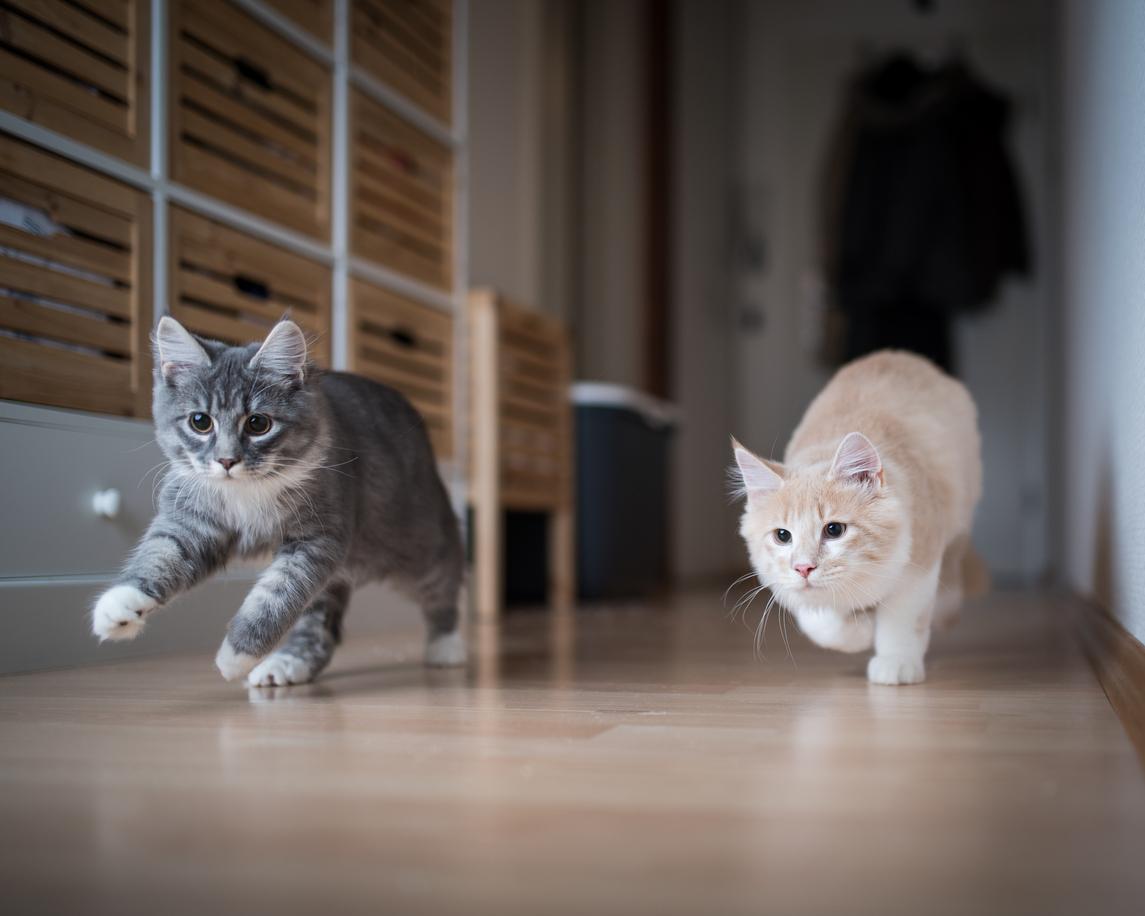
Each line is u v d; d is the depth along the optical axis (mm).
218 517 1662
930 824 902
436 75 3070
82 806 970
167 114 2105
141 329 2043
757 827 893
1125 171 2010
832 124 6805
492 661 2160
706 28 6359
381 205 2803
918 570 1767
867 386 2027
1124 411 2002
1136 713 1327
